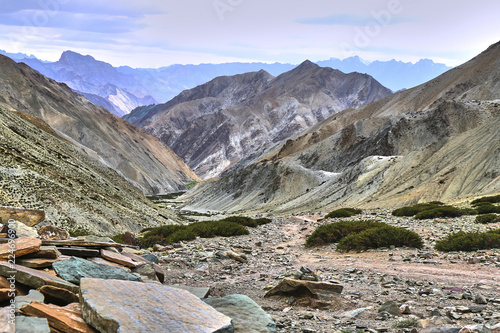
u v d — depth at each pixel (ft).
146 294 21.44
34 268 25.95
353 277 48.21
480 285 39.99
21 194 209.97
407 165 471.21
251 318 24.57
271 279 48.78
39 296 20.22
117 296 20.35
